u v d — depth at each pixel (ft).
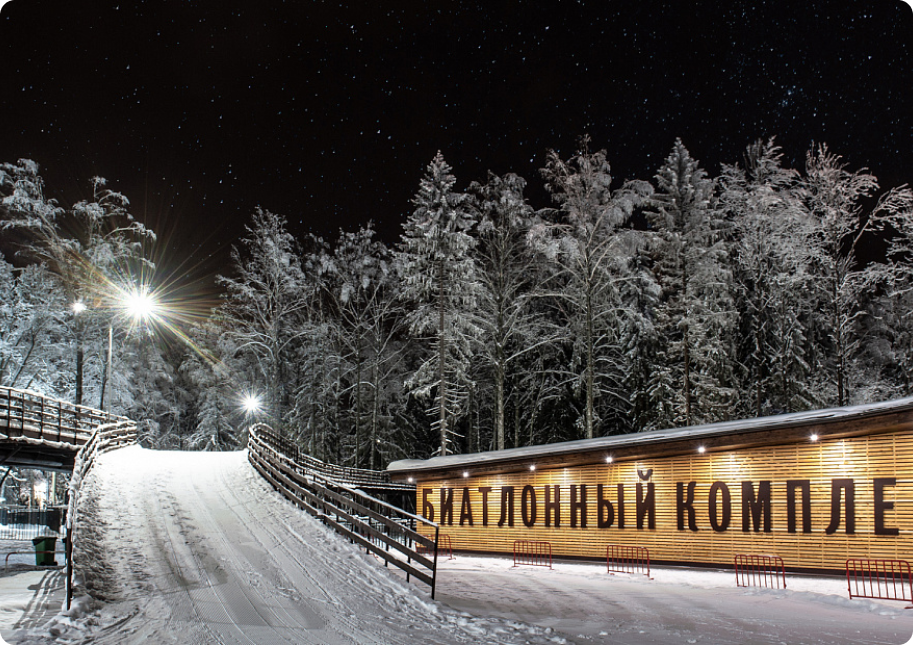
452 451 116.57
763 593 44.14
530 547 65.36
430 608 36.11
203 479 75.10
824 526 50.57
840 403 102.27
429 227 109.70
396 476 75.56
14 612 31.81
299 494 65.72
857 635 31.17
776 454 53.78
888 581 46.88
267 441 110.73
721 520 55.47
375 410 143.95
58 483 141.90
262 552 46.68
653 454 59.62
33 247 116.57
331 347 151.74
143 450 99.60
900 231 99.71
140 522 52.60
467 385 122.11
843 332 103.40
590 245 104.58
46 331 119.75
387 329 151.84
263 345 144.56
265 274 143.64
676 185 103.65
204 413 165.27
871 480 49.03
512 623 33.32
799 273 105.40
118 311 122.11
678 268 104.99
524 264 120.88
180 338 168.14
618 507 61.16
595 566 59.57
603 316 117.08
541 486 66.08
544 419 134.82
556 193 104.27
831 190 101.65
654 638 30.63
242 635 29.22
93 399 130.52
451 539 70.64
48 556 51.78
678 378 115.55
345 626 31.42
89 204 120.98
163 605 33.94
